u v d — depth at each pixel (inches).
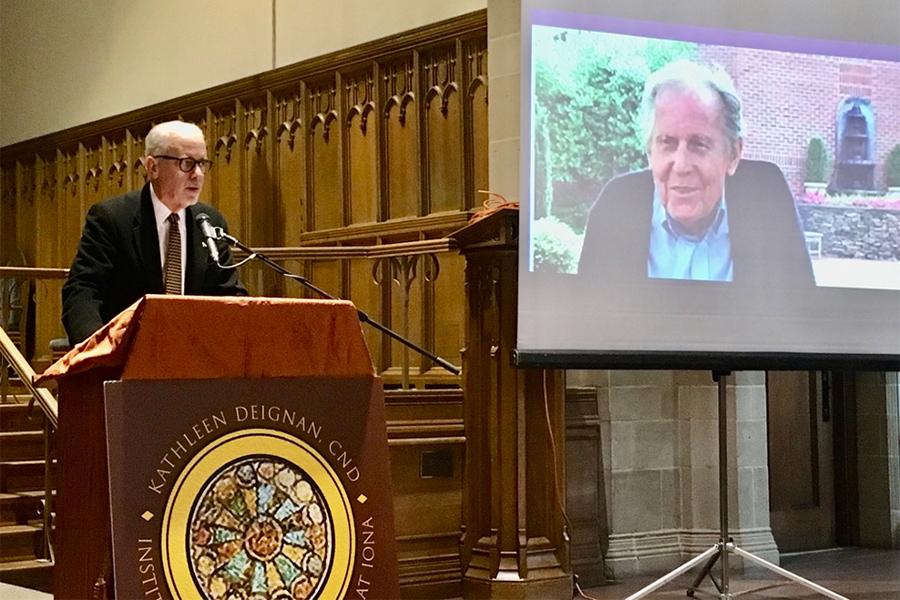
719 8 186.4
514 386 181.2
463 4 269.3
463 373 206.7
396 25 287.0
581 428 212.7
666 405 230.2
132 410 98.7
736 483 230.4
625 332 173.9
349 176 294.7
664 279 177.2
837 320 187.5
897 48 197.8
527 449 182.1
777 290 183.9
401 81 281.7
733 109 185.5
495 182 226.8
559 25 176.4
